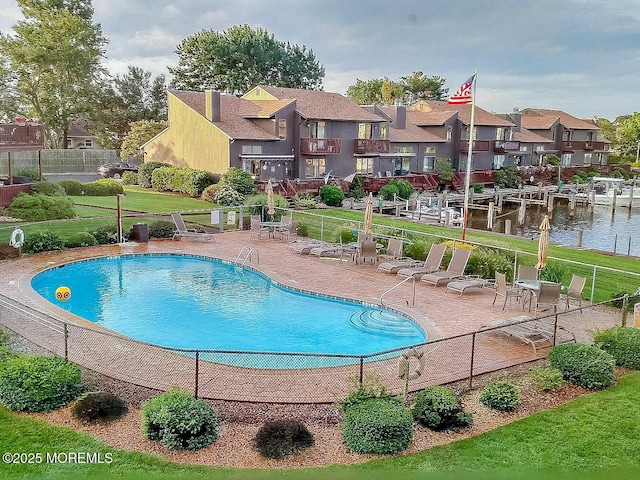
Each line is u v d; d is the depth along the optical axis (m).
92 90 59.81
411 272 19.52
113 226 26.48
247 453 8.35
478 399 10.44
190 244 26.00
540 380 10.88
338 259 23.02
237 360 12.53
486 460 8.24
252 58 78.81
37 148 32.00
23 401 9.33
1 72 53.75
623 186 73.00
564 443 8.76
